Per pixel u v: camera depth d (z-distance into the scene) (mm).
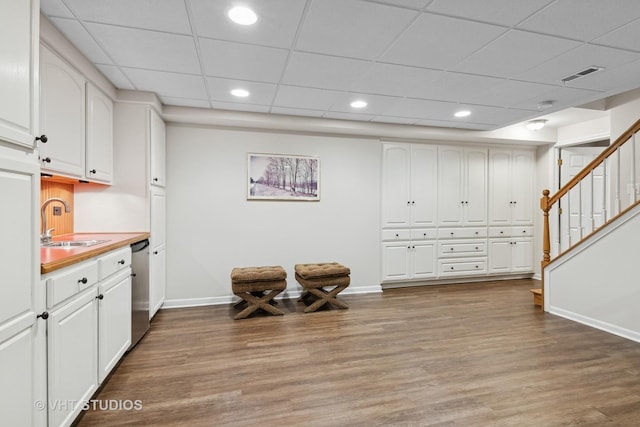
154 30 1895
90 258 1714
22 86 1189
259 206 3840
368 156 4242
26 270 1189
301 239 3994
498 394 1887
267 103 3213
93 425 1604
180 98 3064
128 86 2762
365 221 4242
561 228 4684
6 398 1085
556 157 4738
